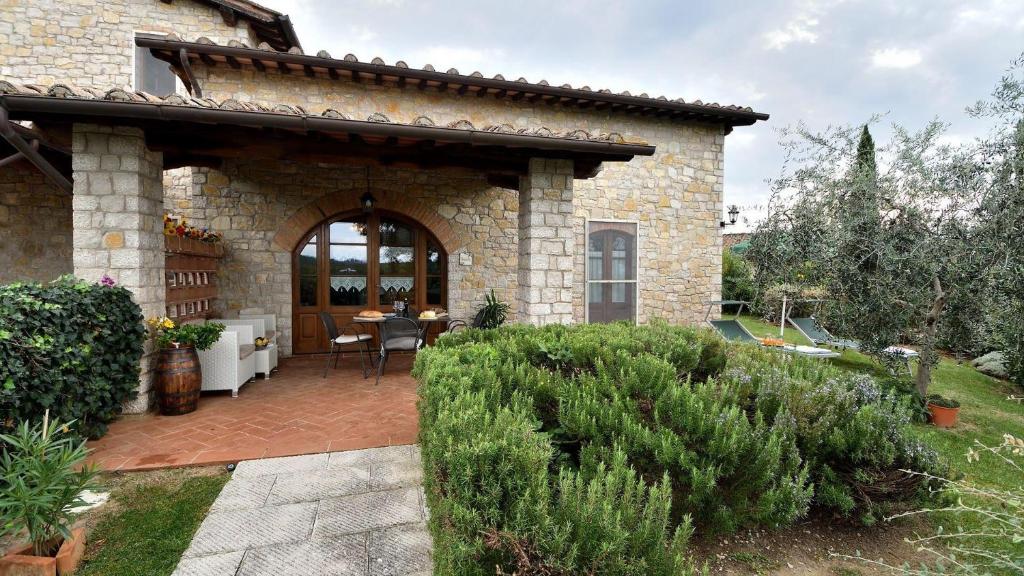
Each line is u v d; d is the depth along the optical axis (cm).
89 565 198
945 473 240
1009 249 367
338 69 589
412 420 384
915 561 221
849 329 483
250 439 339
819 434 235
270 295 647
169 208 627
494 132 418
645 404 252
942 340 454
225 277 630
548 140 429
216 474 287
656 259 773
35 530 181
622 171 754
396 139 418
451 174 708
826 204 489
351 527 228
